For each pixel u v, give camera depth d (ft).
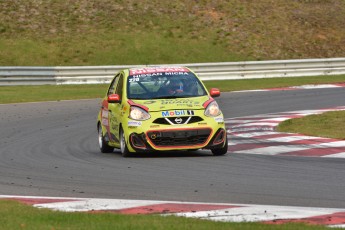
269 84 357.20
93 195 111.65
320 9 547.08
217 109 155.33
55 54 456.45
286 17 527.40
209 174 130.21
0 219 87.71
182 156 155.74
